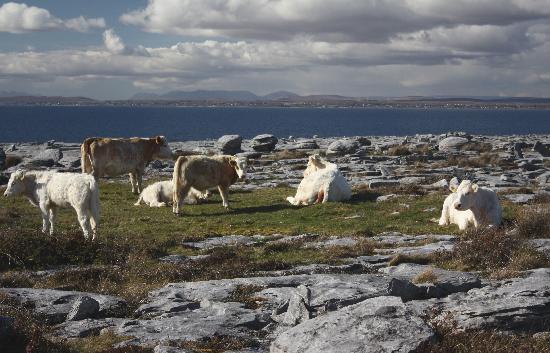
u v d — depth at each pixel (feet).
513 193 103.04
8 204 98.94
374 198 101.76
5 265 58.75
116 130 629.51
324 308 38.09
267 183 127.34
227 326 37.88
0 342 34.24
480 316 35.01
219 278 53.72
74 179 68.49
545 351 30.96
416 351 28.25
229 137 208.44
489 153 196.44
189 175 91.20
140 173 111.65
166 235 75.15
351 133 574.15
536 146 211.61
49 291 47.88
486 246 56.59
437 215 85.20
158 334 36.78
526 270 49.42
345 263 58.18
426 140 264.11
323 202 96.68
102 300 45.75
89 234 68.49
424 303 38.83
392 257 59.26
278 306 42.01
